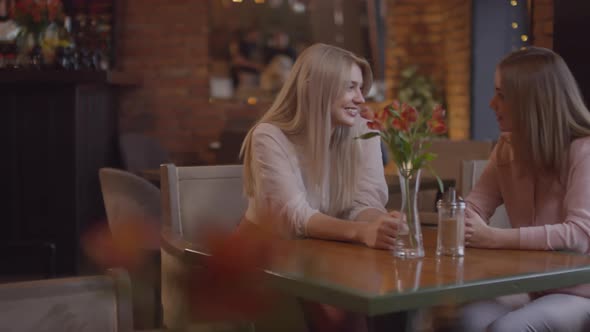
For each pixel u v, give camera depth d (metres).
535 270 1.67
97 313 1.21
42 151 5.46
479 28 6.77
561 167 2.15
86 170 5.69
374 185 2.39
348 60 2.27
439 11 7.61
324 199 2.31
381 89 7.55
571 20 3.32
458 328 2.04
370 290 1.44
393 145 1.83
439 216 1.88
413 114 1.81
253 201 2.35
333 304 1.47
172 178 2.47
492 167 2.45
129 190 3.34
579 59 3.29
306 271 1.64
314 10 7.17
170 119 6.98
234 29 6.99
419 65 7.64
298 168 2.29
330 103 2.25
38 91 5.43
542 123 2.14
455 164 4.57
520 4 4.84
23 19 5.52
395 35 7.59
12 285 1.17
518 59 2.18
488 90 6.83
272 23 7.05
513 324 1.85
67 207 5.47
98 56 5.85
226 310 2.06
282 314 2.03
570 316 1.91
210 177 2.61
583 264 1.75
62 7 6.10
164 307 2.35
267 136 2.28
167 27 6.93
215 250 1.98
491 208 2.44
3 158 5.46
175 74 6.96
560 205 2.17
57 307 1.19
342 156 2.34
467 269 1.68
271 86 7.05
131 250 3.38
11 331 1.16
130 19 6.92
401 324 1.61
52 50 5.57
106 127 6.34
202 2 6.92
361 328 1.99
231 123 7.00
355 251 1.92
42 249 5.44
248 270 1.78
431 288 1.46
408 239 1.83
